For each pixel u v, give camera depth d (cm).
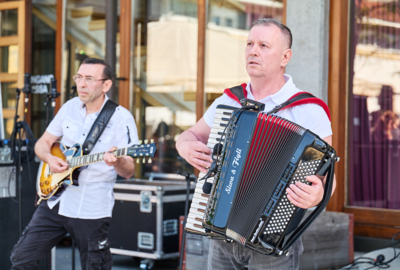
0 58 638
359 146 441
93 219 296
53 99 407
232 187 189
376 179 436
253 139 189
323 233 368
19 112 622
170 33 566
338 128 436
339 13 433
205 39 537
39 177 309
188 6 557
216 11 533
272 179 185
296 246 206
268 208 185
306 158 183
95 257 297
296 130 184
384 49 433
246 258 204
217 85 532
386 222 421
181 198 451
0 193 385
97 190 300
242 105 200
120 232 453
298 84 439
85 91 302
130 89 577
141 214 442
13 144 391
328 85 439
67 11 625
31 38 648
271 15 495
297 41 440
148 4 579
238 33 519
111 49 584
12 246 389
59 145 315
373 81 436
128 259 500
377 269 354
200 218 199
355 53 441
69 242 560
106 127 307
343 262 378
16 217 391
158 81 572
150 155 273
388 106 432
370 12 436
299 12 439
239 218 188
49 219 300
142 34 580
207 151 201
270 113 195
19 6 623
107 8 586
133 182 482
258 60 201
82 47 614
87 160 295
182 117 557
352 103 442
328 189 185
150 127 574
